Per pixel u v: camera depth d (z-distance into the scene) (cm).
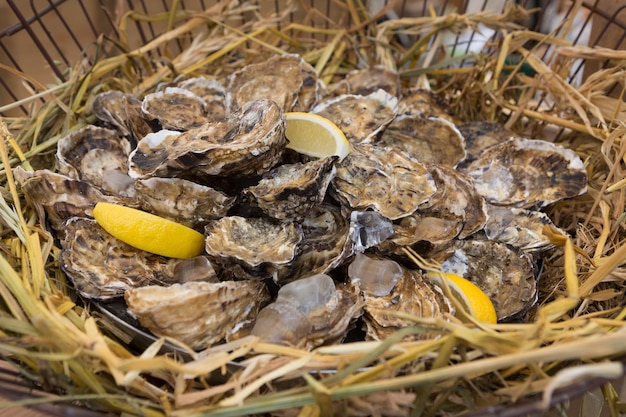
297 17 78
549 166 51
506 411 31
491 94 61
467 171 51
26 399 32
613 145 53
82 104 58
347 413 33
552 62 70
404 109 59
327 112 52
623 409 39
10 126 54
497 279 45
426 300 41
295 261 41
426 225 45
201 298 38
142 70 66
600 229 50
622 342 30
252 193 41
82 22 79
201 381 37
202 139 42
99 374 37
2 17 74
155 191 42
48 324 33
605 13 58
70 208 44
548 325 35
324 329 38
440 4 83
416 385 33
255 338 36
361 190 44
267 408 32
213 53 66
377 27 68
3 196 46
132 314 37
